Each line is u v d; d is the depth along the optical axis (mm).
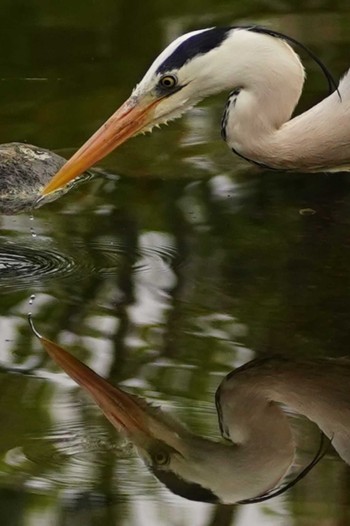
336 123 10773
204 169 13391
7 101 15250
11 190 12953
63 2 18453
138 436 8469
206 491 8008
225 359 9469
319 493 7984
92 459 8281
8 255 11422
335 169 11172
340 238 11648
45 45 16953
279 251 11406
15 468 8164
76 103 15117
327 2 18203
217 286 10672
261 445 8492
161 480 8078
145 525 7609
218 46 10477
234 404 8898
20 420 8680
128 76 15867
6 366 9391
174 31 17250
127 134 10859
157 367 9352
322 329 9867
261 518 7734
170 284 10750
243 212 12336
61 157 13594
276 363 9414
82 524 7594
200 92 10672
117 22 17703
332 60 16047
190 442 8508
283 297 10438
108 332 9883
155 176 13273
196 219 12172
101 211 12445
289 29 17172
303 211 12320
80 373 9289
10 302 10445
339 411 8875
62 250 11531
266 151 10805
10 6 18312
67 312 10242
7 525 7652
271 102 10602
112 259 11297
